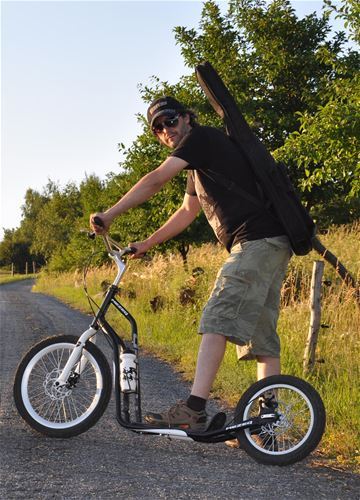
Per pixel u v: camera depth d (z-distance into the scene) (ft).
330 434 14.01
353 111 29.04
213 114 50.19
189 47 52.29
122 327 31.96
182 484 10.30
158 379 21.24
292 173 47.01
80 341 12.67
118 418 11.90
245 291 11.59
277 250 11.80
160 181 11.57
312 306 20.08
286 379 11.57
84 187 111.86
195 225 51.49
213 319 11.62
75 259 130.31
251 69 51.80
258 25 52.11
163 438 13.23
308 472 11.38
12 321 39.78
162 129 12.56
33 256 319.88
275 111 50.90
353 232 43.52
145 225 54.19
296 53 50.67
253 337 12.39
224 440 11.70
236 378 19.75
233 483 10.48
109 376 12.77
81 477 10.40
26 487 9.82
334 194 48.70
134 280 45.14
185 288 36.40
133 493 9.77
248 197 11.79
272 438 11.61
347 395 16.52
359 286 25.99
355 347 20.59
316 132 29.96
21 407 12.67
